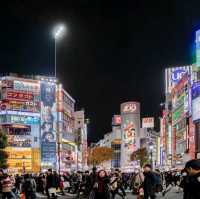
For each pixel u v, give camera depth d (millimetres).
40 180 44438
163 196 43250
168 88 170250
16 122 122000
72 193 47000
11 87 122625
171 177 53812
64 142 138250
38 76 128375
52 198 35906
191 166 6875
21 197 29922
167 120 156000
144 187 19500
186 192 6961
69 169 131625
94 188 15945
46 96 128500
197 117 106188
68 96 147875
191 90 110750
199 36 114500
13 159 119438
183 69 168875
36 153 123562
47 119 127688
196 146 110500
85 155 171375
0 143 81938
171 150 147500
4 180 26078
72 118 155625
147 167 19641
